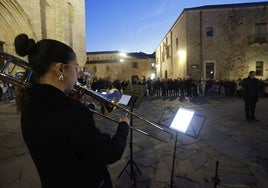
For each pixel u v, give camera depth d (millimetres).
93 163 1172
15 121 8195
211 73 20812
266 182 3521
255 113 9438
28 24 13859
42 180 1157
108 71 40031
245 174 3801
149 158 4570
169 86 18297
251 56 20312
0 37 12922
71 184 1093
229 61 20562
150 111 10258
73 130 1028
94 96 1853
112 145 1164
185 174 3852
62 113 1057
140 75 39844
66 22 17625
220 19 20359
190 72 20828
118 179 3691
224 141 5613
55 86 1159
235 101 13758
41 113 1093
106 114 2111
